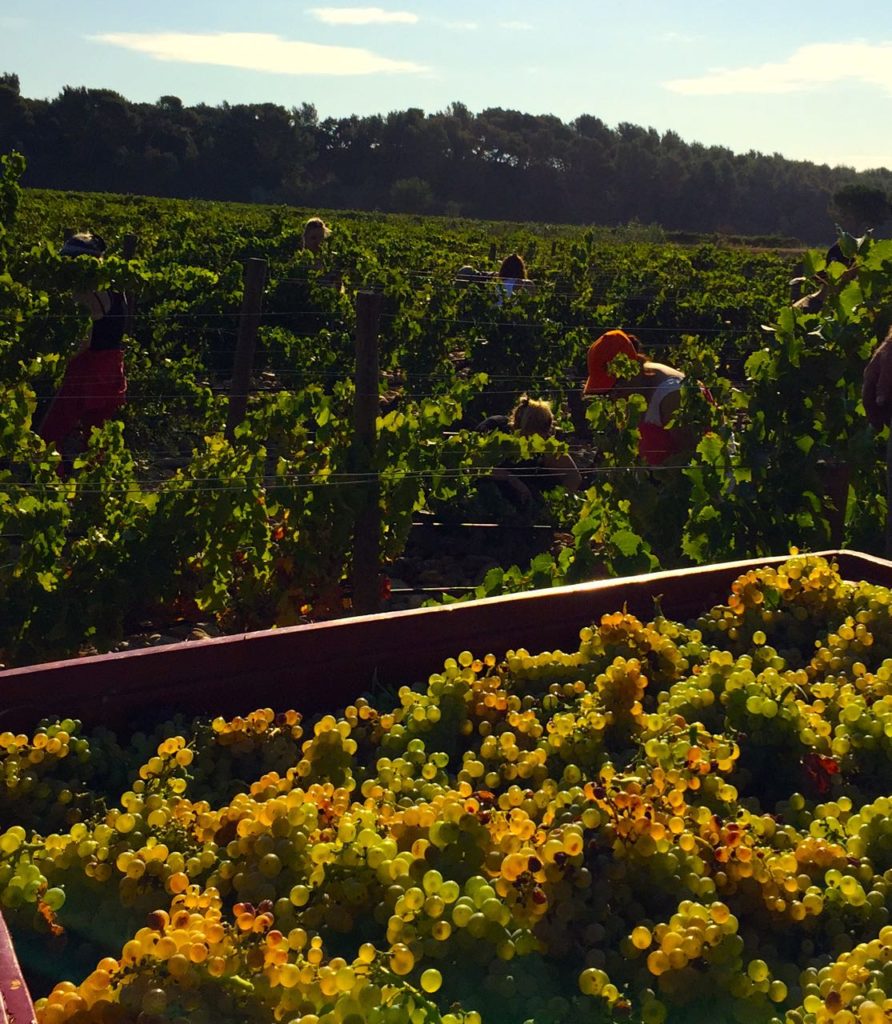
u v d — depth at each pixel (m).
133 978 1.59
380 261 25.91
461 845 1.93
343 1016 1.55
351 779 2.40
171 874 1.95
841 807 2.31
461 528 8.86
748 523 6.85
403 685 3.05
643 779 2.26
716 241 109.69
